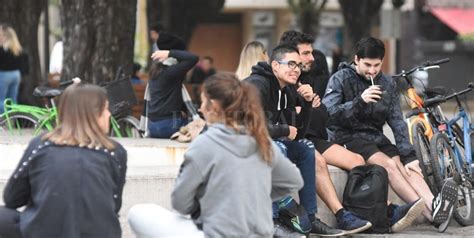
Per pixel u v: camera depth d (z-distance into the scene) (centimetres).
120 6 2675
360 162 1766
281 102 1620
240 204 1193
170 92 2166
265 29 8250
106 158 1221
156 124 2162
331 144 1770
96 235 1207
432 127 1900
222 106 1216
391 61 7656
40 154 1210
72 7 2673
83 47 2664
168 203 1606
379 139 1825
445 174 1828
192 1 5953
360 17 5234
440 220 1753
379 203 1694
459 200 1861
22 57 2806
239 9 8225
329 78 1967
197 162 1202
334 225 1747
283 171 1257
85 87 1235
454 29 7725
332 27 7825
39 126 2167
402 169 1794
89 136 1219
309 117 1645
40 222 1202
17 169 1220
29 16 3125
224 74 1236
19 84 2880
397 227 1716
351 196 1702
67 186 1197
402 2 4903
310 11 5894
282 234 1589
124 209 1584
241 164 1202
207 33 8369
